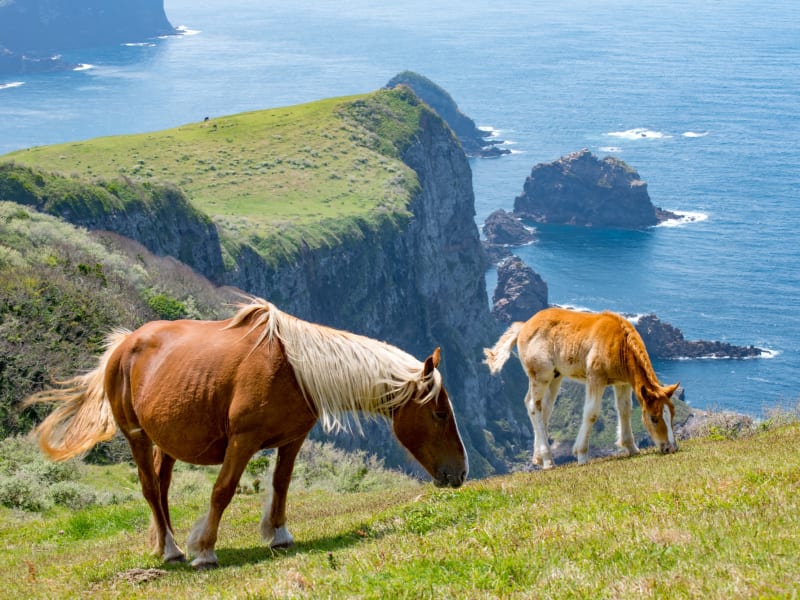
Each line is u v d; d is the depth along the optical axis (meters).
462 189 181.62
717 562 6.38
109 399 11.10
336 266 126.06
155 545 11.19
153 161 145.88
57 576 10.82
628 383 16.91
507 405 156.38
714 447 15.44
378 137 169.38
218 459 10.35
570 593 6.14
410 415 10.06
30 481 22.86
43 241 54.38
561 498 10.45
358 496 18.88
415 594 6.62
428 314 146.88
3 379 31.44
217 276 106.69
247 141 161.25
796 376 149.00
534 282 190.12
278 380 9.70
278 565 8.75
